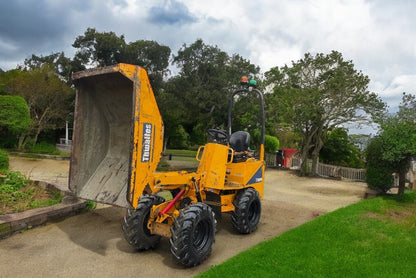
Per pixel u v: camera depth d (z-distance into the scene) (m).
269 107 18.23
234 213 5.98
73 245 5.21
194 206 4.54
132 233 4.70
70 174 4.74
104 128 5.21
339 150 19.77
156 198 5.07
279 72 18.61
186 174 4.87
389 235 5.75
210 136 5.90
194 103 16.94
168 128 20.75
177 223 4.30
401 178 9.79
